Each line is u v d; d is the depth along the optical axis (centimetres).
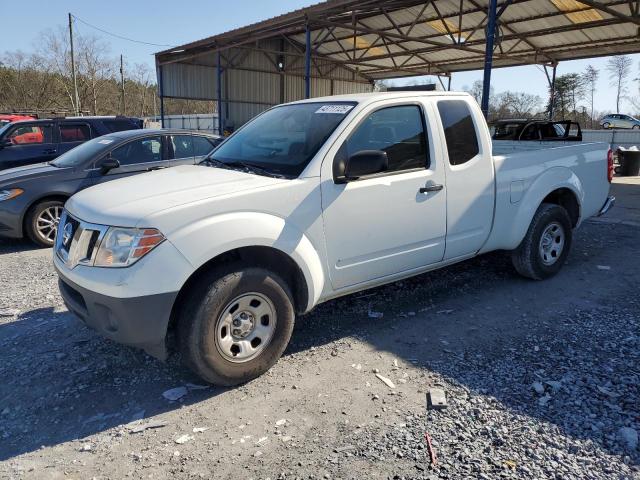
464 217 444
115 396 328
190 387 337
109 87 6088
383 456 264
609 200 611
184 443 280
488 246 477
